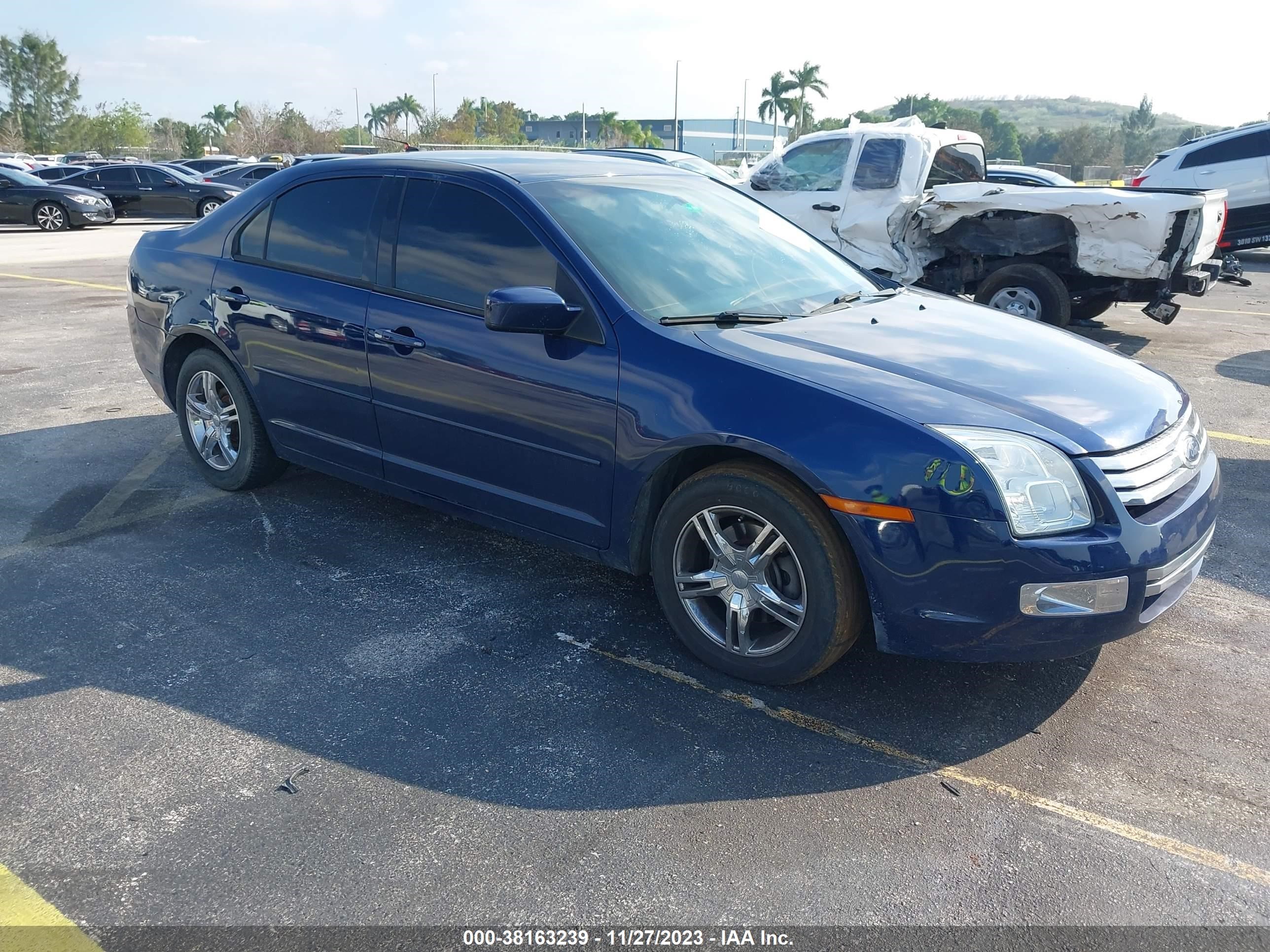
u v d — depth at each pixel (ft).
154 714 10.01
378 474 13.73
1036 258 28.60
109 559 13.76
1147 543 9.25
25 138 288.10
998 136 402.31
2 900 7.59
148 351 16.79
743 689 10.58
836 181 30.12
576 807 8.65
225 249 15.20
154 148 296.10
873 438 9.29
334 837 8.26
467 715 10.05
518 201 11.96
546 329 10.71
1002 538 8.96
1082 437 9.40
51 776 9.04
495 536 14.67
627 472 10.80
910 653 9.60
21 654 11.18
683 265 12.05
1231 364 26.53
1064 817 8.57
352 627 11.89
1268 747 9.55
